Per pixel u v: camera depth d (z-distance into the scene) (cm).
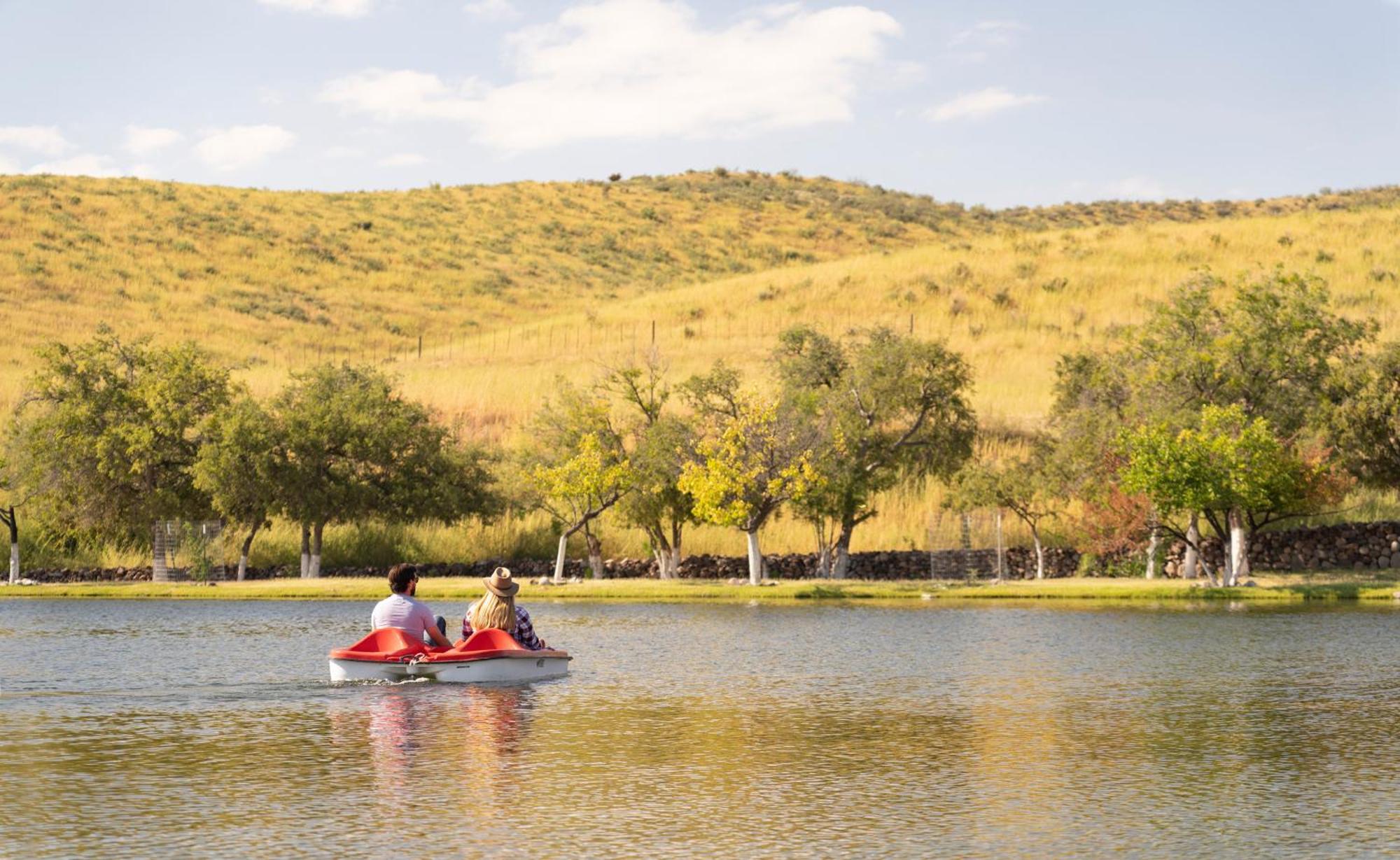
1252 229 9912
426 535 5022
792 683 1864
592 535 4634
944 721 1522
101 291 10388
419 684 1841
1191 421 4028
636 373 4734
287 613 3288
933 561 4588
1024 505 4547
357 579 4419
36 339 8819
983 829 1015
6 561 4809
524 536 5003
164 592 3947
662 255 14738
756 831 1006
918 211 17675
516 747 1349
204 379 4956
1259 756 1307
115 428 4653
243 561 4634
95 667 2041
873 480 4591
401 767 1248
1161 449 3766
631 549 4912
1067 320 8419
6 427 5194
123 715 1562
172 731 1450
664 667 2061
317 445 4619
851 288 9544
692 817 1051
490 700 1686
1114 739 1402
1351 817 1052
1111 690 1784
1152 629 2714
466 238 14325
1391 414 4581
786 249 15338
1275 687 1808
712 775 1213
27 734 1423
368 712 1581
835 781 1189
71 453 4709
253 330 10200
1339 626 2778
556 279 13375
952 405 4788
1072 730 1459
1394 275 8381
